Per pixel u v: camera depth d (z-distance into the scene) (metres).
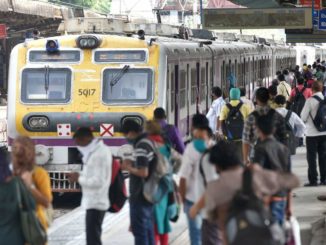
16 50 46.06
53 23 116.12
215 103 51.75
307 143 46.47
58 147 45.19
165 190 28.64
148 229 28.78
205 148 26.97
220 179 20.31
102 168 27.95
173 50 49.62
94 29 51.12
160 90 45.47
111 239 34.62
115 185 28.70
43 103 45.41
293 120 41.78
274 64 114.75
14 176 23.25
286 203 26.12
